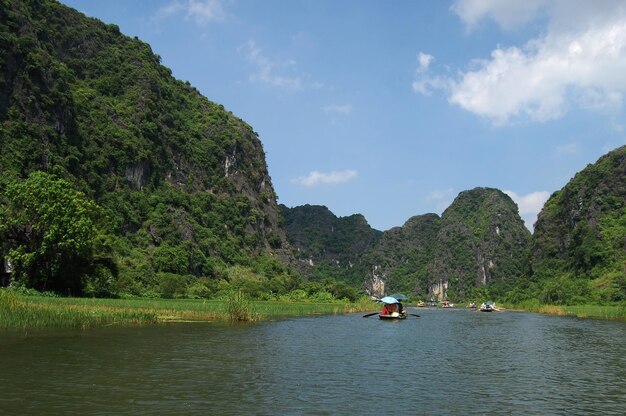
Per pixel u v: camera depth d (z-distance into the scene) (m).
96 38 133.62
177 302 60.84
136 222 103.75
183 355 24.16
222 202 137.50
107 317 37.47
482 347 31.78
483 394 17.45
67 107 98.88
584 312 79.19
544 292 122.81
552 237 159.50
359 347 29.88
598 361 25.69
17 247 56.34
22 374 18.52
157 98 134.00
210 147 145.75
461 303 188.25
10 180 75.19
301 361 23.61
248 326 41.38
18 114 86.62
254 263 129.12
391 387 18.22
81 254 55.66
